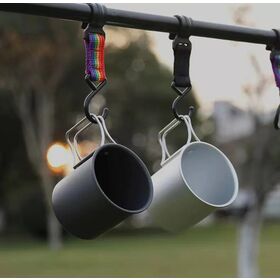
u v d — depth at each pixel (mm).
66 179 2330
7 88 25531
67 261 20625
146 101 28672
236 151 13828
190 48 2645
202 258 20578
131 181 2400
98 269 18172
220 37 2754
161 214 2512
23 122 27766
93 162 2254
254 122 12641
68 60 23953
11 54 22516
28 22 21797
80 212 2271
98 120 2322
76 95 27812
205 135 25844
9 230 32906
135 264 19266
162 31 2625
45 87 24844
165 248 25188
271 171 12766
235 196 2543
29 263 20219
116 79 27797
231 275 16031
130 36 27406
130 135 30859
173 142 27797
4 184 32500
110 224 2271
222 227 38906
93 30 2420
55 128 28297
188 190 2457
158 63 28594
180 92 2611
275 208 40250
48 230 32156
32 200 32250
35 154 26766
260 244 25688
